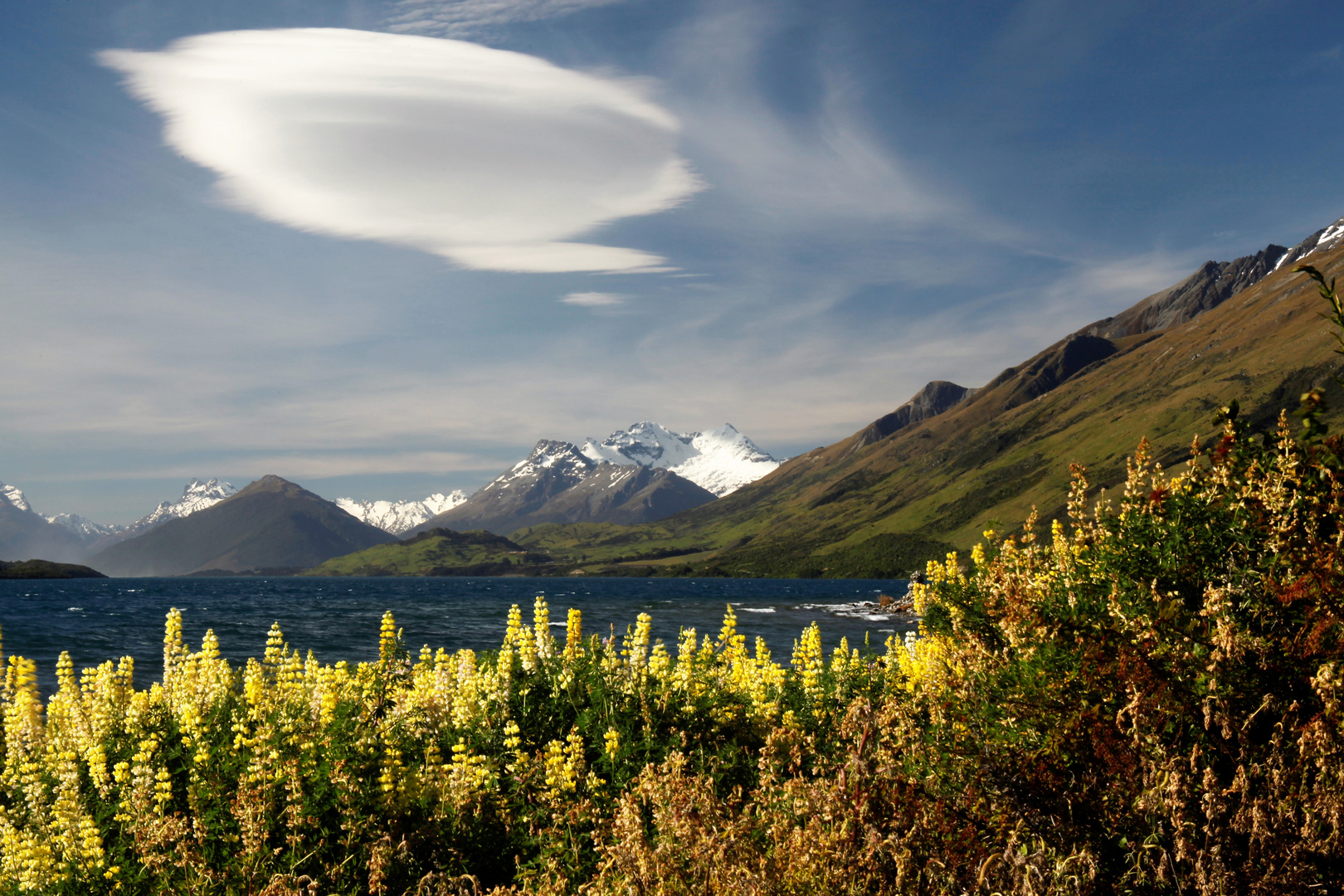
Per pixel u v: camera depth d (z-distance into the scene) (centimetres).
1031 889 338
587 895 504
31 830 629
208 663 823
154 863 555
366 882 575
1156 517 463
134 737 721
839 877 385
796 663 1007
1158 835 359
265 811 589
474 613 8588
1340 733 341
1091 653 417
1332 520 406
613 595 15462
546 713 802
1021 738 422
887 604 9531
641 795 545
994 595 515
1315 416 422
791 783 471
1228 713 364
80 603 10912
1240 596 411
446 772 695
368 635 5347
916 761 439
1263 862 335
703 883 432
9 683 820
